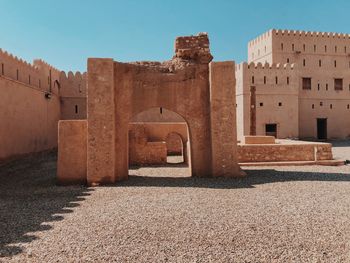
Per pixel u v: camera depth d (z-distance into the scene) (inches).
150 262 188.4
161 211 297.6
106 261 190.7
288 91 1307.8
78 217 281.9
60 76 1202.0
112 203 333.1
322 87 1492.4
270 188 402.0
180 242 218.7
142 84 492.7
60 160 456.4
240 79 1291.8
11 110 753.6
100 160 443.2
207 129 498.9
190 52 506.6
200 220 267.6
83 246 213.5
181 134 765.9
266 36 1512.1
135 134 695.1
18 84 801.6
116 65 470.0
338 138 1504.7
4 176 550.9
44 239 227.8
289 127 1306.6
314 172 529.0
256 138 753.0
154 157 698.8
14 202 347.6
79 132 458.6
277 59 1465.3
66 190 409.1
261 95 1284.4
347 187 406.3
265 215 280.4
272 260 189.0
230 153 481.7
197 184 434.6
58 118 1173.7
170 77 497.4
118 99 472.1
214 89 481.1
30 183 474.0
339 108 1507.1
